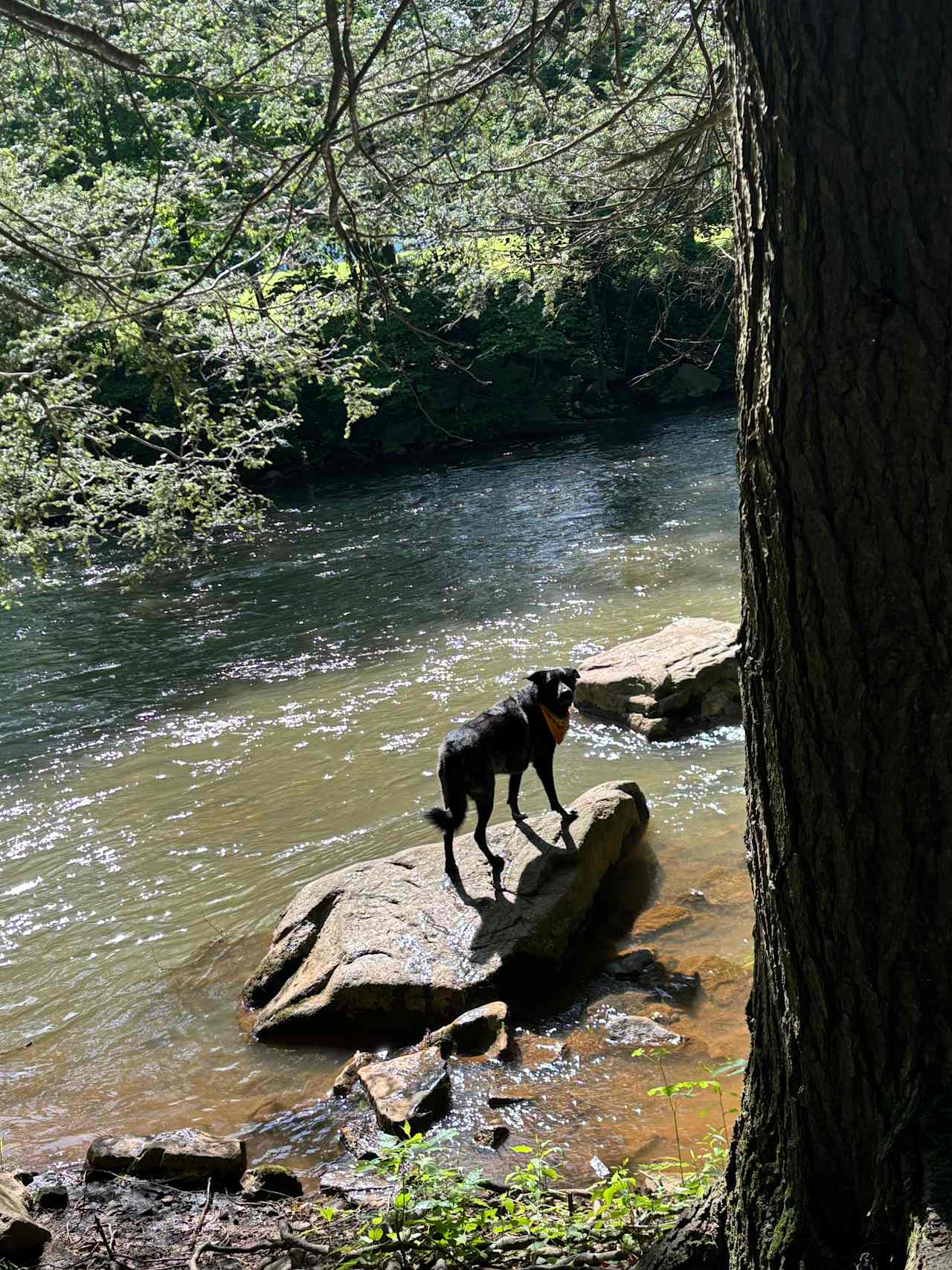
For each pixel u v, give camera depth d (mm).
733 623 10719
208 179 5281
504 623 12867
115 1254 3467
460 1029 5062
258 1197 3986
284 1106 4859
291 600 15352
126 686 12336
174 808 8781
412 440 28188
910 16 1757
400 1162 3490
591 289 26469
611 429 28172
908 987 2051
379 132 4570
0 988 6332
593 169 5422
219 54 4684
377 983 5367
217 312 5969
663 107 5477
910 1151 2012
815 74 1842
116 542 20500
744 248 2109
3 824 8836
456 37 4605
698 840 7156
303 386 26500
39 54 5152
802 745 2096
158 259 5938
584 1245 3094
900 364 1854
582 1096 4570
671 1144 4152
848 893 2076
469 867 6336
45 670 13289
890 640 1954
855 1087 2143
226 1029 5652
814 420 1946
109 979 6301
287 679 11891
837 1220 2227
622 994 5430
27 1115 4977
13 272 5754
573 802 7527
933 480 1878
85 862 7969
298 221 4648
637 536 16359
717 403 30016
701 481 19969
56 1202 3826
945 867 1995
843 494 1942
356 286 4285
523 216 5551
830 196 1863
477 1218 3328
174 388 5695
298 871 7371
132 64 4152
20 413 5527
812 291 1913
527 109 5344
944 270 1817
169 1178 4055
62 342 5242
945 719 1945
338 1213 3678
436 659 11805
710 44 5570
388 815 8102
